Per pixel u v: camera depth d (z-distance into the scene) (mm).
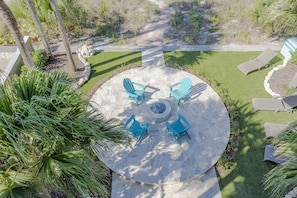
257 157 9297
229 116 10516
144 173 8766
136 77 11977
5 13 8148
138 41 14102
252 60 12516
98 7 15930
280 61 12883
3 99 4395
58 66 12758
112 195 8391
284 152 5043
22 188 4383
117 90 11438
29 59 9602
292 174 4598
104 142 5188
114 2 16703
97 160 9016
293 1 8312
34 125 4172
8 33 13977
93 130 4719
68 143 4727
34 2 12688
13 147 4191
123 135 5453
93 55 13227
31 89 4738
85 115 4930
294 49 12523
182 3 16906
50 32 14242
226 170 8969
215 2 16922
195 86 11633
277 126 9820
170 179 8625
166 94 11250
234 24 15227
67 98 4621
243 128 10195
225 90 11555
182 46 13773
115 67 12578
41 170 4344
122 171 8797
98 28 14648
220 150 9406
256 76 12172
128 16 15766
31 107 4195
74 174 4371
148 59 12938
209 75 12195
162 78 11945
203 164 9000
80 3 15758
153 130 9938
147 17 15625
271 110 10625
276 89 11539
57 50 13625
